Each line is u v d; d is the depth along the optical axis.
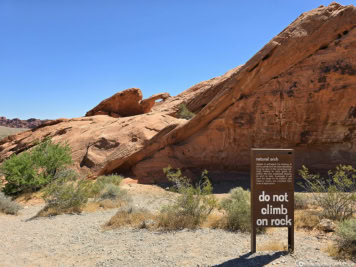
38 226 8.95
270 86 17.59
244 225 7.48
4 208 11.43
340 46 16.20
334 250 5.50
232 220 7.73
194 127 19.56
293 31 17.28
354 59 15.77
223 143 18.84
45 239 7.36
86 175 19.38
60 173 17.80
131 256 5.74
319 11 17.19
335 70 16.08
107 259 5.65
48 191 11.45
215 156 19.03
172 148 19.91
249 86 18.06
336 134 16.09
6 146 28.77
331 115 16.17
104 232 7.82
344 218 7.83
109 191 13.24
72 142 22.92
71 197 11.14
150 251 5.98
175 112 31.16
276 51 17.38
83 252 6.19
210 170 19.19
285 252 5.56
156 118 22.95
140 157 20.03
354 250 5.42
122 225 8.35
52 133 26.66
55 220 9.77
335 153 16.19
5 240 7.33
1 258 5.91
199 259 5.37
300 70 16.95
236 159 18.52
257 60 17.70
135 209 9.48
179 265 5.11
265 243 6.26
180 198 8.87
